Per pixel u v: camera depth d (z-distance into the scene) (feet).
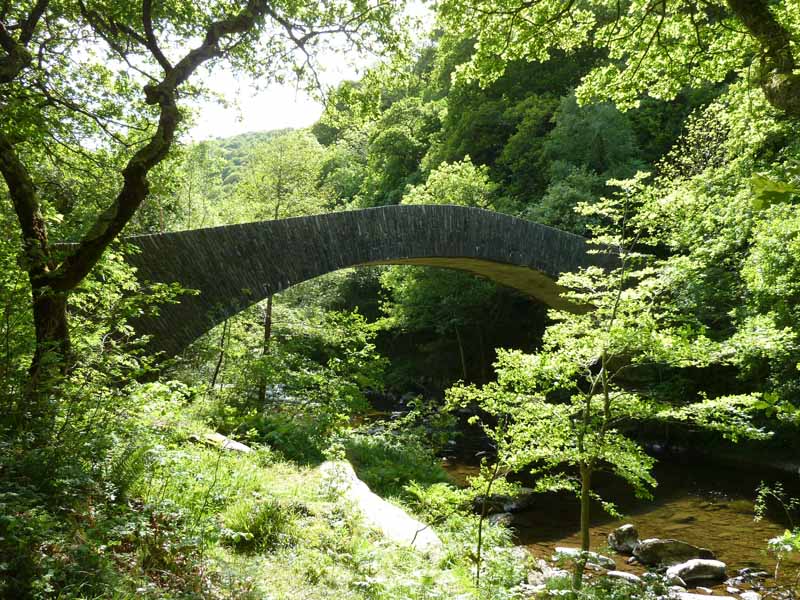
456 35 28.94
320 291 59.21
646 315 19.20
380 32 28.17
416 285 78.28
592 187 71.51
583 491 18.89
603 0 31.91
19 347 15.69
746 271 37.47
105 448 14.39
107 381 17.84
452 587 13.87
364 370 40.73
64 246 24.98
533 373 19.12
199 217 78.95
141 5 24.57
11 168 17.99
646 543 26.53
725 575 24.32
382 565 15.05
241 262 40.93
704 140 56.54
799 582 15.79
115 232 18.51
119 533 11.16
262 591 11.69
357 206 131.34
